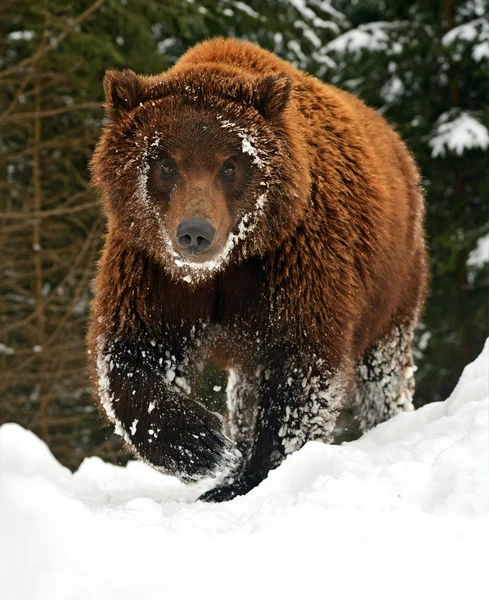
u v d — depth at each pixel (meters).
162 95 9.70
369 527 6.27
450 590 5.56
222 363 11.59
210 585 5.49
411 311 13.41
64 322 26.00
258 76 10.16
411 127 31.36
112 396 9.70
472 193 32.28
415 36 31.33
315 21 30.42
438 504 6.98
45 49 25.00
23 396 27.66
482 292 32.03
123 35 27.53
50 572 5.40
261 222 9.59
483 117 30.70
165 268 9.66
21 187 27.47
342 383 10.32
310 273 9.95
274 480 8.02
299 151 9.84
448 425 8.91
